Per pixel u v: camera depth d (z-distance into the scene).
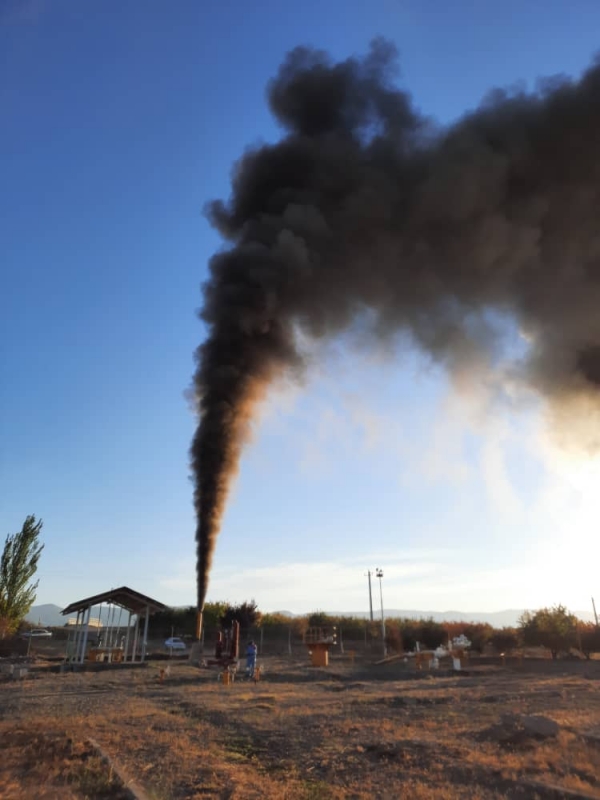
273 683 19.28
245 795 6.17
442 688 17.08
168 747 8.41
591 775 6.58
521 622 35.94
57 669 24.66
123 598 28.36
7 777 6.72
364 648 43.62
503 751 7.82
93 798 6.01
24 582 35.12
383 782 6.62
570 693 14.48
